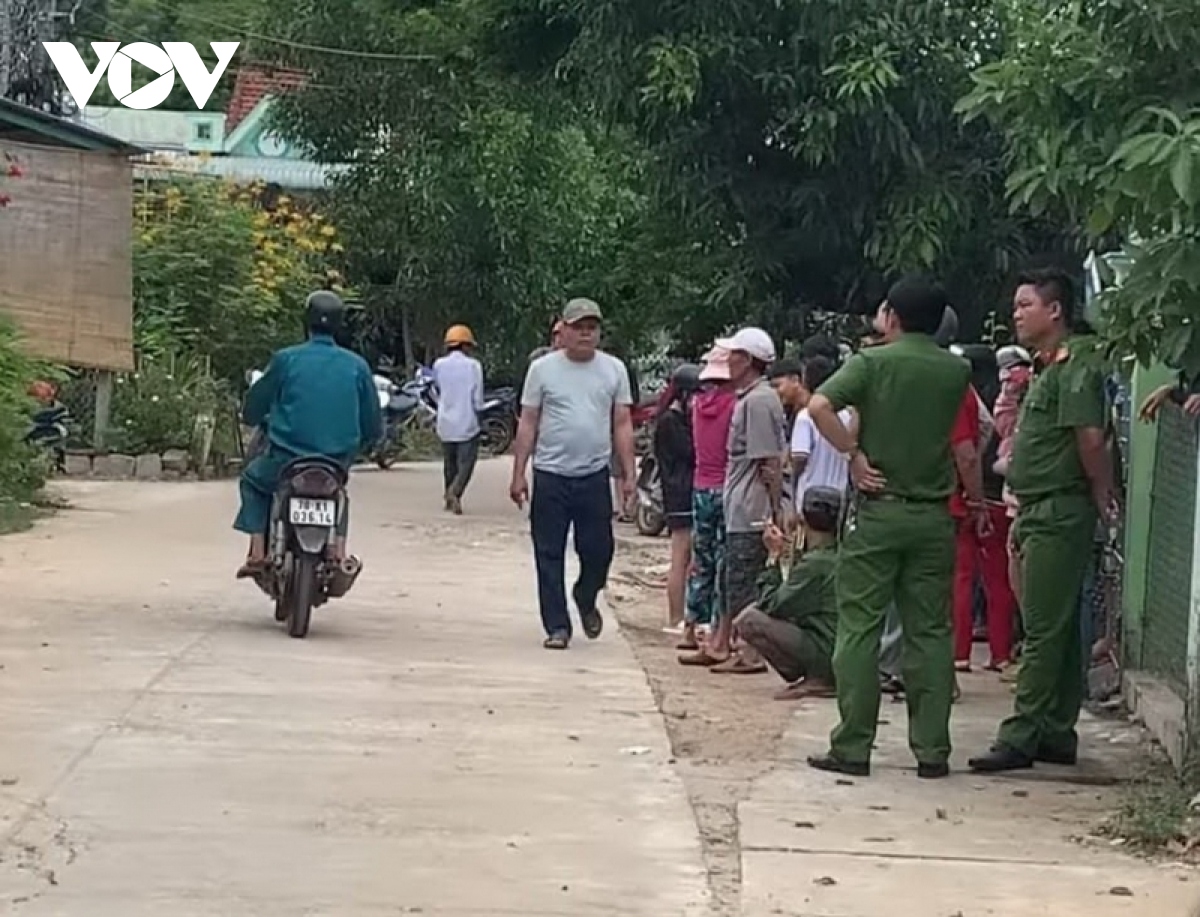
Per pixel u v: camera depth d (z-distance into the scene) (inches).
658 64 566.6
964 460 361.1
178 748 315.3
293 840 263.0
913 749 319.3
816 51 567.5
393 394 1030.4
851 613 317.7
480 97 1188.5
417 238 1264.8
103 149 858.8
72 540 605.3
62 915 227.9
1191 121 271.6
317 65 1218.6
